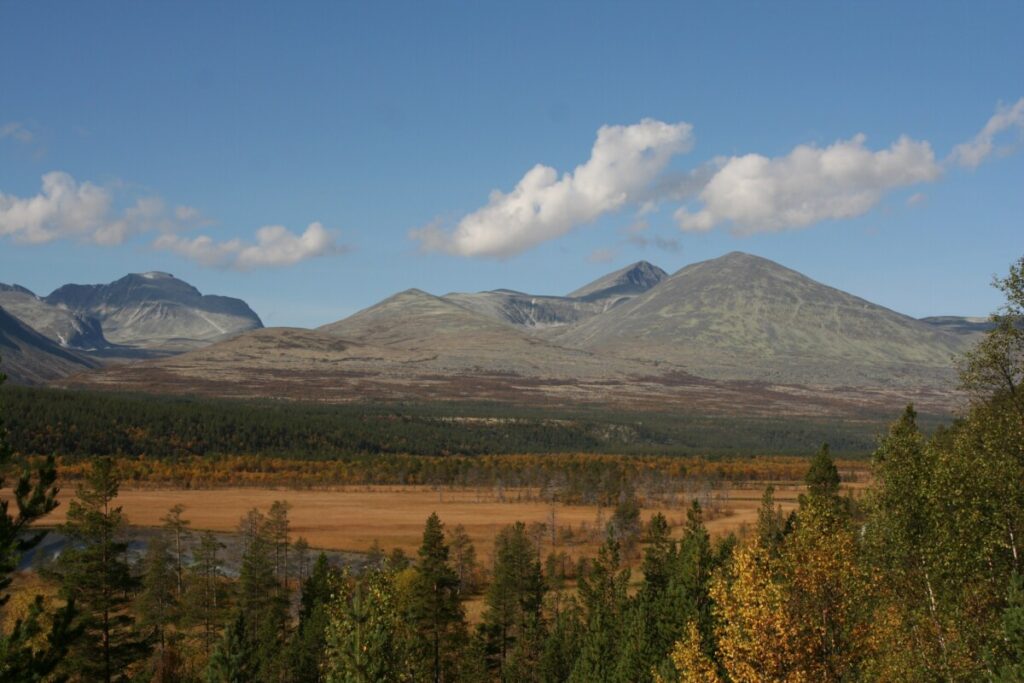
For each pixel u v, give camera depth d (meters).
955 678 32.19
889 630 33.81
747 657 33.38
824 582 33.06
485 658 70.50
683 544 82.44
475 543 130.38
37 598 23.70
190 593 82.88
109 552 52.03
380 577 43.59
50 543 114.44
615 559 82.94
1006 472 33.34
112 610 51.97
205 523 147.12
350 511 164.12
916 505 36.00
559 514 160.00
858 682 33.44
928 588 34.62
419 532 141.12
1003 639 31.17
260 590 79.19
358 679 39.31
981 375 35.88
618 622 71.19
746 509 166.00
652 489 182.62
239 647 56.25
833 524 35.78
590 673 63.44
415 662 44.91
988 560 33.06
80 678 50.78
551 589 99.75
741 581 34.06
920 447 37.66
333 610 42.25
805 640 32.72
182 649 74.94
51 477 24.84
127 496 175.62
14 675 22.66
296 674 62.62
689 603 63.28
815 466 70.19
